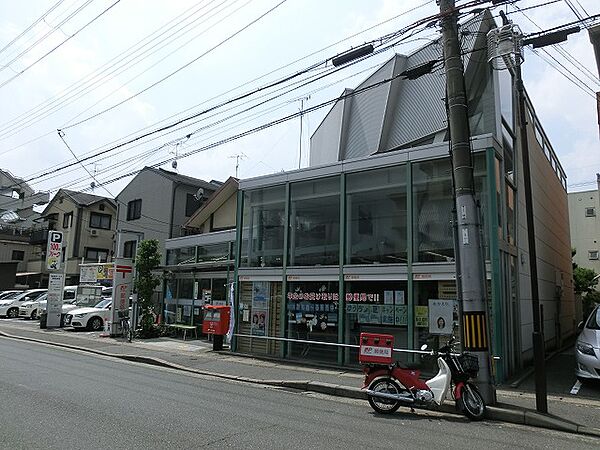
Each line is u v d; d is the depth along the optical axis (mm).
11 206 45750
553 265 18438
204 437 5656
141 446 5199
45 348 15258
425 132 13492
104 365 12016
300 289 13211
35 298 29656
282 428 6289
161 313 20875
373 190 12297
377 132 15039
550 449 5906
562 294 20250
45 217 39000
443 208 11109
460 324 8406
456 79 8805
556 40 8250
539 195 16328
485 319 8156
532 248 7852
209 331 14969
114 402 7414
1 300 29922
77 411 6707
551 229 18484
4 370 10148
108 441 5344
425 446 5758
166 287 20969
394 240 11758
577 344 10031
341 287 12312
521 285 12516
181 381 10031
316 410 7672
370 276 11812
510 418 7371
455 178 8727
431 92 13656
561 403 8273
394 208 11891
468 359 7684
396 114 14812
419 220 11391
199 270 19375
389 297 11523
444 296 10703
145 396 8039
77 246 35469
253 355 13594
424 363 10625
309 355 12680
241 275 14594
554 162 20547
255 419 6742
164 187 27047
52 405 7023
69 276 34906
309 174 13492
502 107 12297
